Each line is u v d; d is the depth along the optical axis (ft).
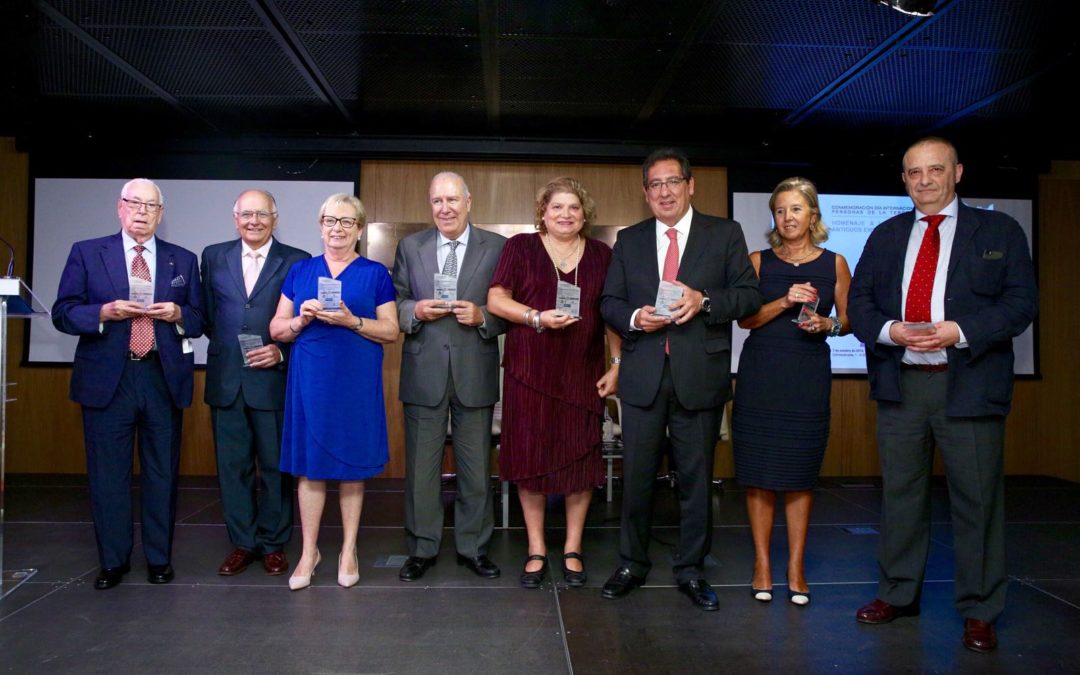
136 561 10.44
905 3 10.55
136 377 9.16
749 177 18.53
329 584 9.40
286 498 10.11
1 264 17.71
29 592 9.04
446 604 8.68
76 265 9.20
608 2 11.02
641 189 18.38
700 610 8.48
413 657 7.16
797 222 8.77
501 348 15.23
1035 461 18.89
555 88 14.56
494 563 10.42
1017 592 9.29
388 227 17.98
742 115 16.11
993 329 7.18
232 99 15.24
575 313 8.68
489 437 10.04
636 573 9.12
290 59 13.20
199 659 7.09
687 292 8.09
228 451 9.86
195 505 14.26
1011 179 18.92
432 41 12.40
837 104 15.38
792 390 8.53
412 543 9.98
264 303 9.82
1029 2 10.89
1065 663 7.08
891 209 18.67
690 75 13.87
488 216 18.13
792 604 8.73
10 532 12.11
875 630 7.90
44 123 16.62
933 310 7.72
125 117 16.29
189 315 9.52
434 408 9.73
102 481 9.11
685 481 8.84
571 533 9.67
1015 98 14.93
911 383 7.85
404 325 9.66
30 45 12.59
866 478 18.06
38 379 17.66
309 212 17.99
